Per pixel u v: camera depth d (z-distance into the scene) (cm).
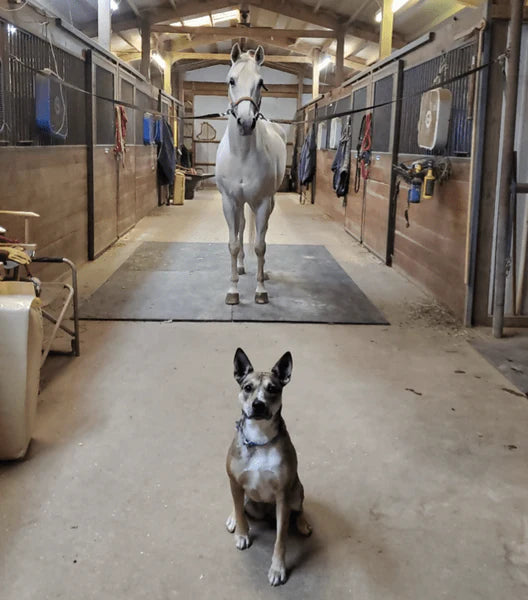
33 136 455
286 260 662
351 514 218
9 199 407
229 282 548
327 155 1125
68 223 556
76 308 359
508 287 437
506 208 395
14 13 405
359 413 297
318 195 1252
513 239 418
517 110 415
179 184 1231
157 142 1140
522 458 259
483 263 427
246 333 414
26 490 227
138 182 942
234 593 179
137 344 385
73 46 558
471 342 402
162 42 1469
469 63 428
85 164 608
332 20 1266
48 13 477
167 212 1093
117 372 340
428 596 180
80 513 214
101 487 230
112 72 712
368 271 625
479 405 309
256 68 422
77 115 576
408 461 254
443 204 486
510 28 381
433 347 395
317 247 754
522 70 409
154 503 221
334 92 1040
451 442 271
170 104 1364
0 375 235
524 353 380
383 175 673
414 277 566
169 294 502
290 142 1989
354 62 1628
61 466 244
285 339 405
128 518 212
